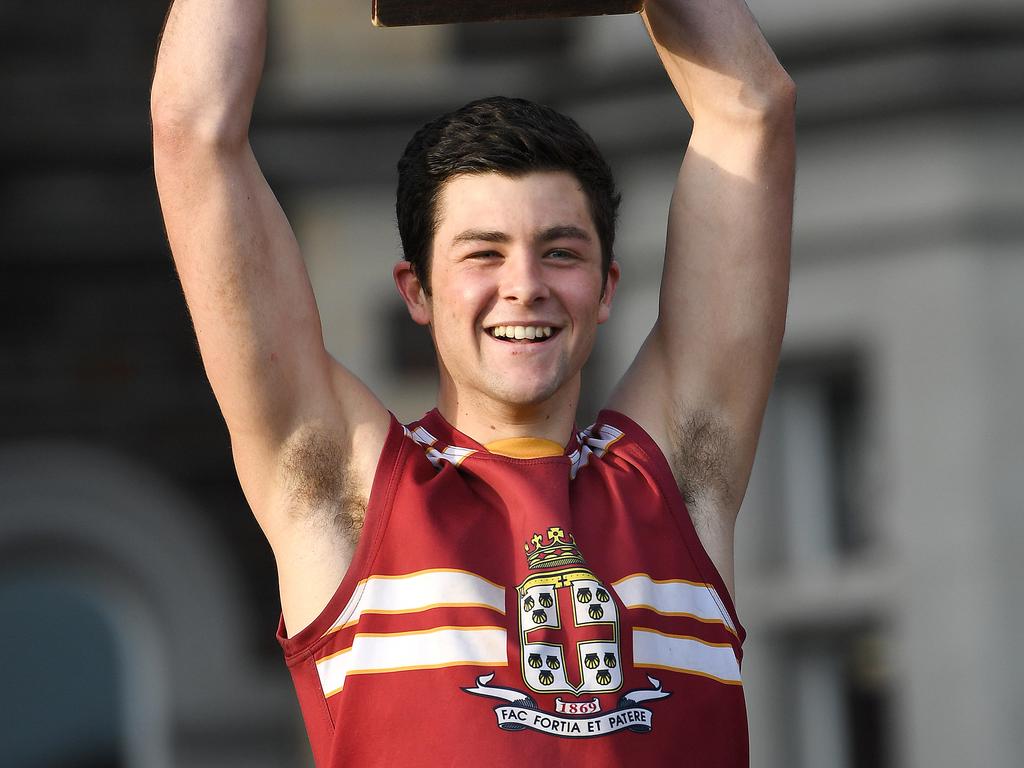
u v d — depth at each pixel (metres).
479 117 10.05
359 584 9.75
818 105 26.17
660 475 10.35
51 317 27.16
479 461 10.13
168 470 26.73
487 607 9.62
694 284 10.79
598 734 9.35
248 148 10.19
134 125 27.67
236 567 26.41
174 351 27.16
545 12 10.01
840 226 26.12
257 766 25.69
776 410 26.17
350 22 27.56
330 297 26.91
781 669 25.50
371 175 27.19
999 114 25.89
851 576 25.50
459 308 9.97
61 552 26.44
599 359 26.31
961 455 25.39
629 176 26.69
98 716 26.17
